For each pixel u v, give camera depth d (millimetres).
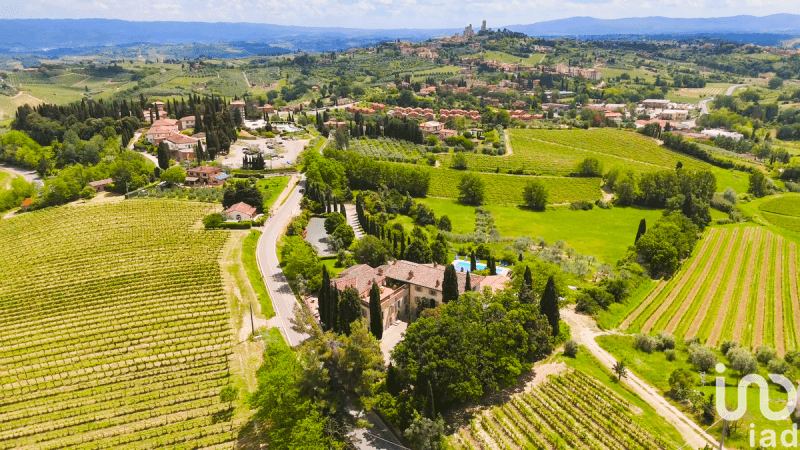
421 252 143500
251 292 125750
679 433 78000
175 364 98625
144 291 125875
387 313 110688
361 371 82438
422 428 74438
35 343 105062
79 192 196750
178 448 78188
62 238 157625
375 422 83688
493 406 86000
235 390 84812
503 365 85625
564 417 81625
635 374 96188
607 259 170125
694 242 180125
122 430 82000
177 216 174500
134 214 175125
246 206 172625
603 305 126875
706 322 122688
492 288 120812
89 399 88812
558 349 102938
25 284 130125
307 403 76125
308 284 125062
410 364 82562
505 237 185000
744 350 101562
